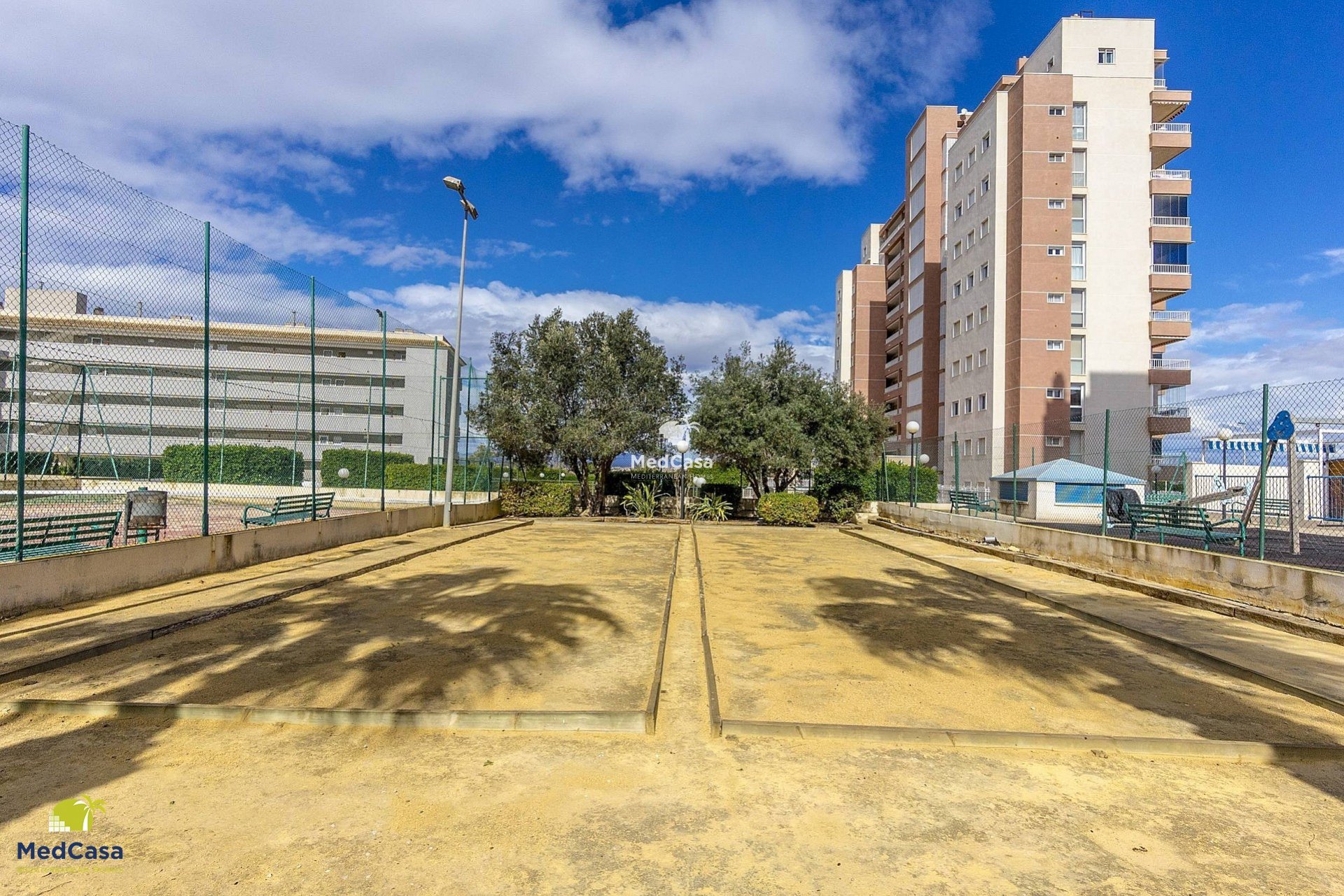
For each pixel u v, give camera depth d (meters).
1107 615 8.02
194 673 5.30
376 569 10.83
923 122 45.72
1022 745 4.34
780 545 16.33
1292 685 5.35
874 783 3.79
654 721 4.48
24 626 6.48
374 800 3.48
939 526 18.48
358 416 28.72
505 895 2.72
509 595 8.74
